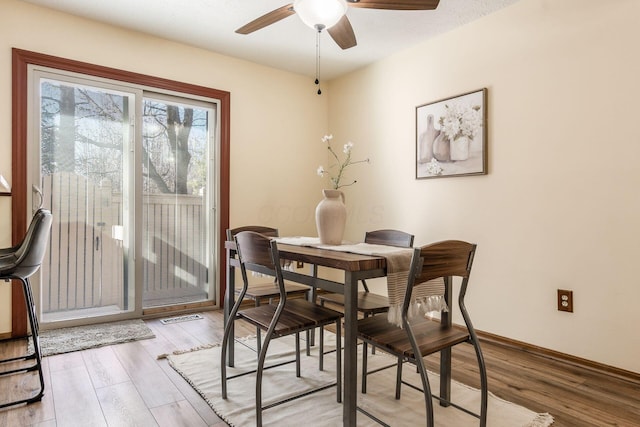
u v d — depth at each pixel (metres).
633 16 2.11
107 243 3.07
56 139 2.84
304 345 2.61
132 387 1.95
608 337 2.19
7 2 2.61
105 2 2.67
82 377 2.06
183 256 3.45
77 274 2.94
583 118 2.30
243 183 3.70
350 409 1.47
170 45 3.29
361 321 1.71
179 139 3.41
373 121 3.75
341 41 2.44
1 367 2.18
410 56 3.38
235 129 3.66
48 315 2.83
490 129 2.77
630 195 2.12
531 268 2.54
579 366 2.28
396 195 3.51
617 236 2.16
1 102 2.59
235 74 3.65
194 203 3.51
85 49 2.90
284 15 2.12
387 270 1.52
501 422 1.63
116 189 3.10
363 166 3.86
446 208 3.07
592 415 1.71
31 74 2.69
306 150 4.15
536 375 2.15
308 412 1.72
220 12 2.80
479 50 2.84
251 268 2.00
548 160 2.46
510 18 2.65
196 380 2.02
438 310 1.61
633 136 2.11
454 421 1.65
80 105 2.94
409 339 1.39
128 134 3.13
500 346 2.63
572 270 2.34
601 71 2.22
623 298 2.14
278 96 3.94
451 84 3.03
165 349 2.49
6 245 2.60
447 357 1.77
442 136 3.07
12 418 1.65
